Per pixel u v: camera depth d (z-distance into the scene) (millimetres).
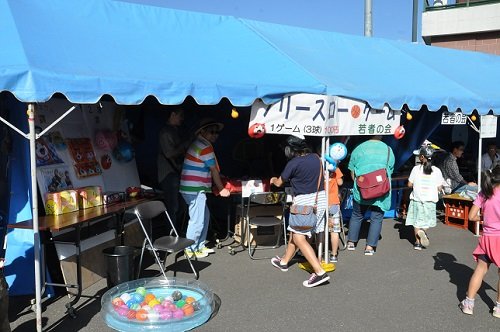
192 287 4840
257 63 6004
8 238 4688
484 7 16266
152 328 4031
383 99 6125
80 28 5051
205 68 5336
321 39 8031
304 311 4586
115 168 6109
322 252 6328
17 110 4668
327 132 5617
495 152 9969
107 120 6211
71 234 5070
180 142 6277
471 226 8133
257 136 5285
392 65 8047
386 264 6125
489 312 4590
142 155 8422
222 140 8344
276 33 7453
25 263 4723
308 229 5156
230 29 6902
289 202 6613
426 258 6414
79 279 4707
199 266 5949
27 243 4703
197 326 4219
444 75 8203
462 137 11867
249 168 8086
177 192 6316
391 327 4254
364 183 6289
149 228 6484
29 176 4637
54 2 5266
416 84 7254
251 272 5723
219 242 6789
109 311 4203
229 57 5973
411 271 5844
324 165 5668
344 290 5160
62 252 4887
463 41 17109
